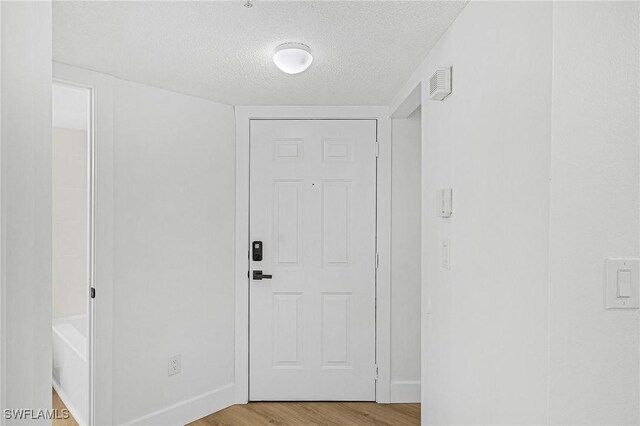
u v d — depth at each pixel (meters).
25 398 0.49
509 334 1.33
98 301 2.40
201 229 2.95
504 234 1.36
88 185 2.42
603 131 1.15
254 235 3.17
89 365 2.39
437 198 1.92
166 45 2.04
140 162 2.62
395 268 3.16
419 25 1.83
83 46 2.05
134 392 2.59
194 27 1.85
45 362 0.51
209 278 2.99
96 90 2.40
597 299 1.15
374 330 3.17
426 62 2.19
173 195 2.79
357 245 3.17
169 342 2.76
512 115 1.32
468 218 1.63
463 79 1.69
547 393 1.14
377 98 2.97
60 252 3.99
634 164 1.16
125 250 2.55
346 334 3.16
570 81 1.14
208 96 2.92
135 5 1.65
